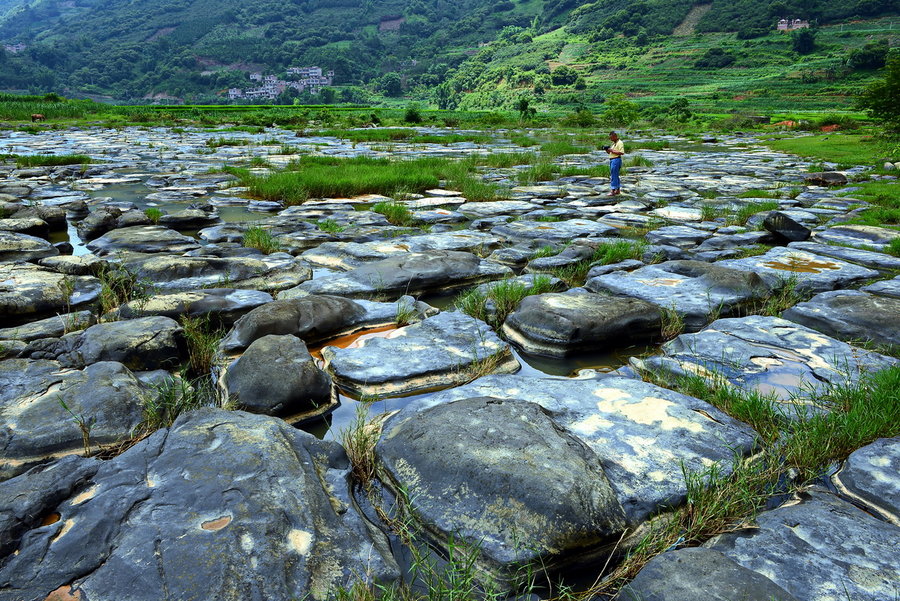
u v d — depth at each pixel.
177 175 13.63
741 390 3.40
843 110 84.50
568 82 161.62
